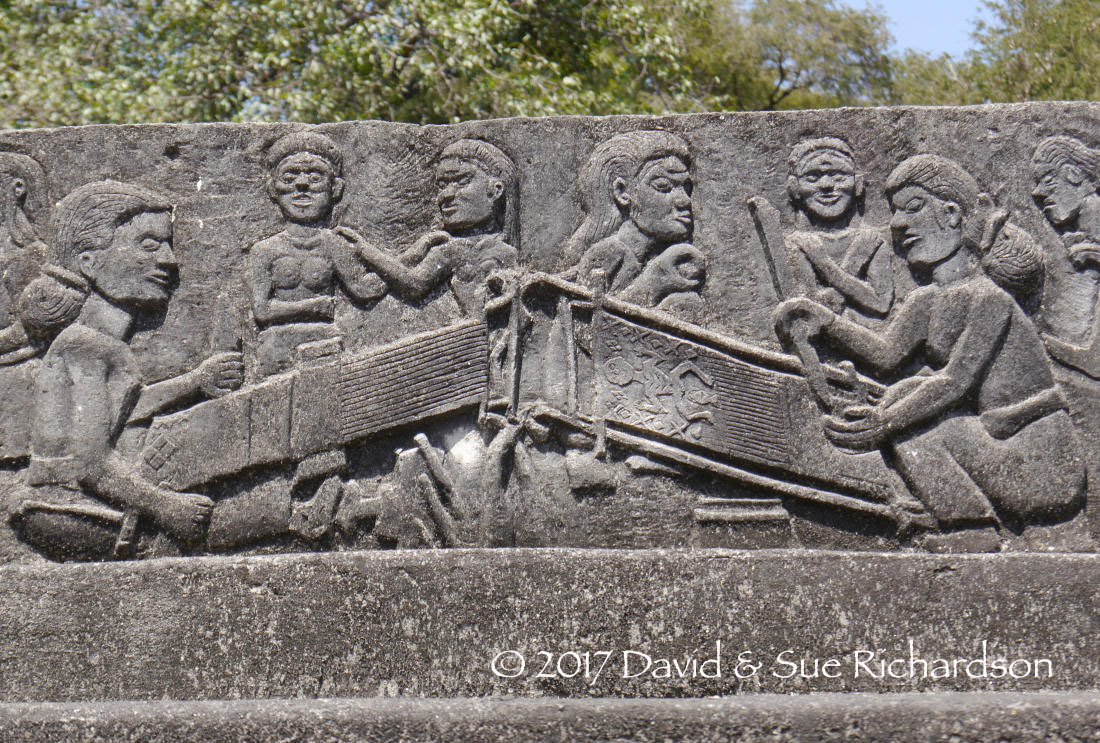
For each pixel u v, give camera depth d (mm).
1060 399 3887
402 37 8781
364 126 4078
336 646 3688
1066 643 3656
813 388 3912
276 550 3869
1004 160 4012
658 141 4051
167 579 3766
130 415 3938
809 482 3879
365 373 3930
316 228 4031
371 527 3855
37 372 3961
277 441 3902
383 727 3492
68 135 4059
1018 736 3434
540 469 3867
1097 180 3994
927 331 3920
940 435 3879
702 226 4027
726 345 3936
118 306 3982
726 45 13109
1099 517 3834
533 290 3975
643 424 3877
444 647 3664
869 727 3453
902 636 3668
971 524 3832
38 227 4035
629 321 3955
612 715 3488
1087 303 3945
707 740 3461
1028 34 11336
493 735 3482
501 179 4027
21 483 3914
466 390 3902
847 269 3965
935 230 3961
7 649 3752
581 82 9539
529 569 3707
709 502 3857
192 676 3701
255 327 3986
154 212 4020
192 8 8312
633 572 3705
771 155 4043
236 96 8609
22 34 8617
